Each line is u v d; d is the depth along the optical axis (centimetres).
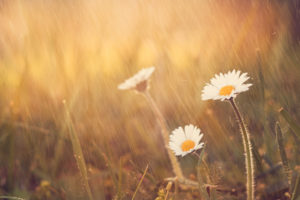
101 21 74
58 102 61
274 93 58
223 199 48
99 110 62
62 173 55
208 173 46
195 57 65
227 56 59
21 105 60
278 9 69
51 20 69
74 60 65
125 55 74
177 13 77
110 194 53
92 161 55
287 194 48
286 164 45
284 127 51
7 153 56
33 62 65
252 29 62
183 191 50
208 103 56
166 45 72
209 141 55
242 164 52
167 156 58
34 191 55
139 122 62
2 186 55
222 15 70
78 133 57
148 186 51
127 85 55
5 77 65
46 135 57
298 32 67
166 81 63
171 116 60
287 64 61
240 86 43
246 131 44
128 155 59
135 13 80
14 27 68
